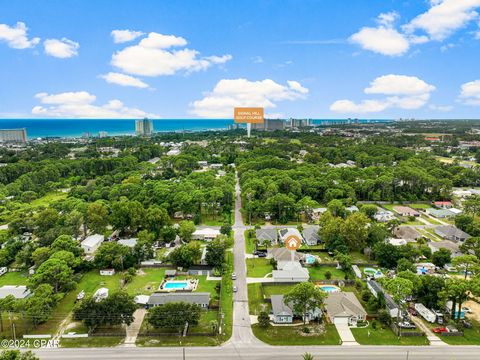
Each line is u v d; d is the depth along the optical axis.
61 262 80.00
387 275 86.94
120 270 91.81
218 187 151.88
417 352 59.44
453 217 136.12
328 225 104.69
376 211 134.38
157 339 63.12
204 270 90.12
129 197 147.50
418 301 74.19
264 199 144.75
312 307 66.12
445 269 90.62
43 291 68.94
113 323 64.44
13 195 165.88
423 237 111.56
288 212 133.62
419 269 89.06
